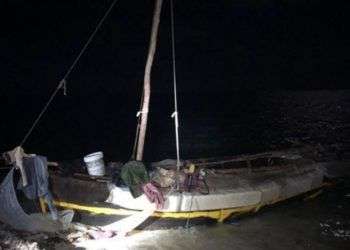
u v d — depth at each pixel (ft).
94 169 19.56
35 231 17.66
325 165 30.19
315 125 52.49
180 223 19.15
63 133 49.08
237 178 20.51
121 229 17.81
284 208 22.56
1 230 17.58
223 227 19.74
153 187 18.22
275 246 18.03
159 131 50.31
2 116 59.21
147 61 19.88
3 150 40.83
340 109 67.15
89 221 18.93
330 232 19.65
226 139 45.70
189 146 42.63
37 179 17.89
